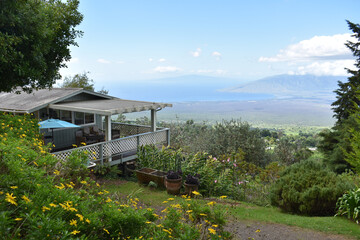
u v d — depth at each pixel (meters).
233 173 11.12
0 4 7.11
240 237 5.91
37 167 4.20
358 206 6.67
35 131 8.71
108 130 12.15
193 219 3.58
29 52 8.58
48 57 11.62
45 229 2.26
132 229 3.15
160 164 11.39
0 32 7.08
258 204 9.05
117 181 10.91
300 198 7.41
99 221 2.91
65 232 2.33
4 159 3.66
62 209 2.73
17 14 7.75
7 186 3.02
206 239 3.43
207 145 21.19
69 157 4.61
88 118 15.95
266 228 6.54
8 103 14.04
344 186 7.31
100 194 3.96
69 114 14.89
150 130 15.80
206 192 10.06
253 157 20.48
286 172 8.38
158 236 3.07
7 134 6.50
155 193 9.54
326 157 18.11
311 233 6.23
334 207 7.36
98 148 11.55
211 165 11.11
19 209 2.77
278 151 21.59
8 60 7.52
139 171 10.54
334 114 22.91
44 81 11.05
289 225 6.71
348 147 15.86
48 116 14.06
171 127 23.56
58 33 11.84
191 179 9.53
